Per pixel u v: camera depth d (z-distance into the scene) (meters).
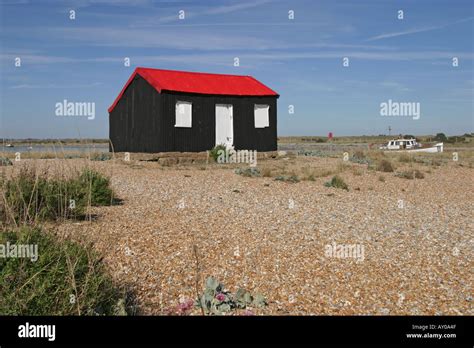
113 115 27.89
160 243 8.34
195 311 5.68
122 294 5.79
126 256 7.43
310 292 6.40
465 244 9.33
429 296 6.38
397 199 15.80
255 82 30.22
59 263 4.77
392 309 5.91
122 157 26.70
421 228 10.87
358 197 15.85
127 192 14.81
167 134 24.80
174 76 26.69
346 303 6.07
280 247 8.55
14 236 5.09
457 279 7.08
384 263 7.80
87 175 11.68
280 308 5.86
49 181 9.90
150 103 25.12
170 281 6.59
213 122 26.73
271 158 29.14
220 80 28.62
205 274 6.94
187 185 17.19
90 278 4.87
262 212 12.20
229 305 5.75
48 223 8.22
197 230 9.59
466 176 24.14
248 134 28.14
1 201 7.44
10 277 4.51
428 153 45.91
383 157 34.41
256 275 6.99
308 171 22.19
